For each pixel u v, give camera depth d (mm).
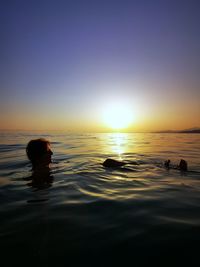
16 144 15672
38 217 2764
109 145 16453
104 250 1996
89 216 2811
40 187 4191
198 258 1863
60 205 3215
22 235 2275
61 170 5863
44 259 1854
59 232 2350
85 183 4535
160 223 2604
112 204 3295
